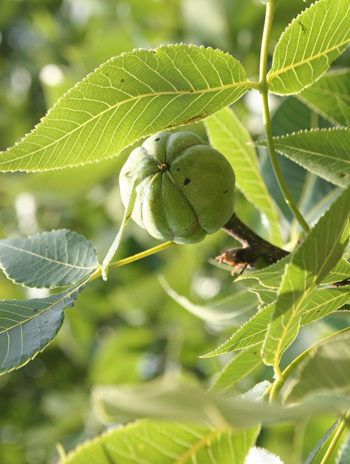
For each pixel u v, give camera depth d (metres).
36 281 0.30
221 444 0.22
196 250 0.62
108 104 0.28
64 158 0.29
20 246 0.31
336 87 0.35
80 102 0.28
